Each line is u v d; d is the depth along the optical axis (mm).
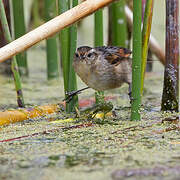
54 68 13758
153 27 18344
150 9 8617
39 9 17328
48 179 5793
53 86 13227
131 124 8625
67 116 9625
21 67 14211
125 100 11438
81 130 8266
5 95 12023
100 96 10148
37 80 14016
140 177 5809
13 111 9266
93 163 6355
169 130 8141
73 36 9203
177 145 7172
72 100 9781
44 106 9945
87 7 7496
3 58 7379
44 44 19188
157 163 6297
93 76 9977
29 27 17047
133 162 6359
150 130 8156
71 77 9523
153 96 11922
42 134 8047
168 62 9633
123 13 12922
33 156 6742
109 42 14109
